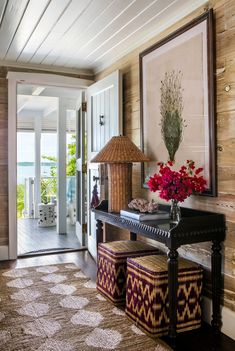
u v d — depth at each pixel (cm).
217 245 225
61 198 565
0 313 251
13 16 273
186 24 258
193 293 231
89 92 427
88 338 216
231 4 221
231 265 223
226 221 226
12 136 404
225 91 226
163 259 246
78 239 499
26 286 307
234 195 219
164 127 288
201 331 229
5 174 404
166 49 283
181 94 266
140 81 324
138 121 337
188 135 259
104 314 251
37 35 317
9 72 398
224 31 226
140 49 332
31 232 575
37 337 216
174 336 210
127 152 289
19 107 702
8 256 402
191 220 213
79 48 355
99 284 295
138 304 234
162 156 293
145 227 229
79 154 495
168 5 259
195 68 250
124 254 270
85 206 457
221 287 231
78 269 359
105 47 352
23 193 849
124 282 270
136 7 260
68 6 256
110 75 366
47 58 389
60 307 262
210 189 237
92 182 416
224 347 209
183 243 210
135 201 276
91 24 292
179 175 224
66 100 580
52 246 466
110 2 251
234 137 219
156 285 218
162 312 220
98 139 406
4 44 342
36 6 256
